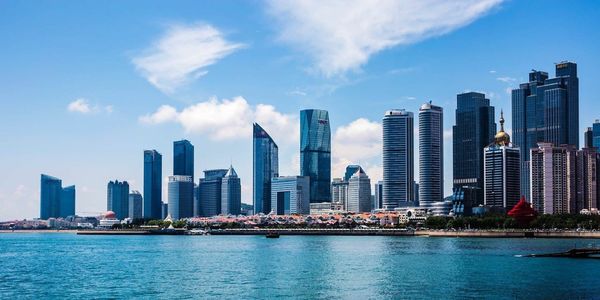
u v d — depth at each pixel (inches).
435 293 7618.1
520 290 7775.6
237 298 7421.3
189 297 7564.0
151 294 7869.1
